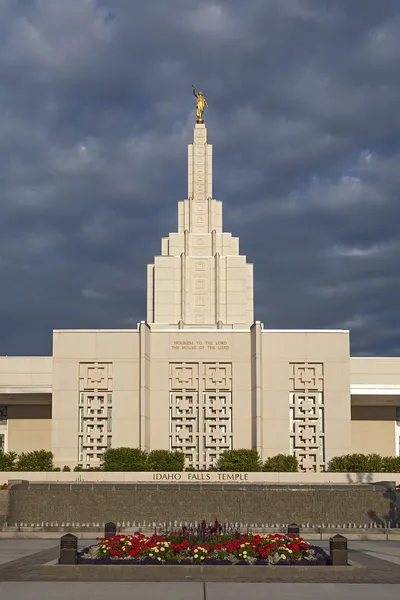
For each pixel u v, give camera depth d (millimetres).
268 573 23250
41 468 56969
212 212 75625
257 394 60594
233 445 61188
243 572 23297
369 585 21438
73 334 61688
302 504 47031
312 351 61531
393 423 69000
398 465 57500
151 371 62094
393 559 28422
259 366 61031
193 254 74750
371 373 65562
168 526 42938
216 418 61531
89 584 21391
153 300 73938
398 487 49625
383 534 38531
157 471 55656
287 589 20672
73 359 61375
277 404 60875
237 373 62125
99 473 54719
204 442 61250
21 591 20234
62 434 60312
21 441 68375
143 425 59938
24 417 68812
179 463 56969
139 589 20547
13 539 37719
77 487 47219
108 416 60625
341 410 60812
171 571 23281
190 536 26375
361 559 28188
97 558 24531
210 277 73812
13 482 49750
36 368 65500
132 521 46688
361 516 46750
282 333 61750
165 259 73875
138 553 24453
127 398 60781
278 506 47062
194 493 47219
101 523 46562
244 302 73062
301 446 60281
